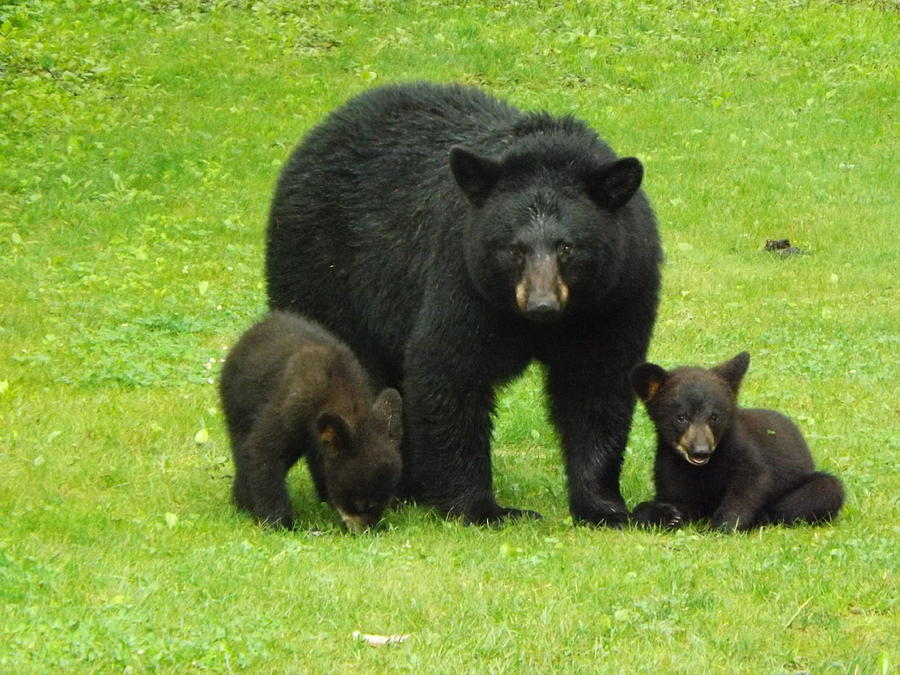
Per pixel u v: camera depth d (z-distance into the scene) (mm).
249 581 9523
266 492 11516
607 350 12180
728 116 30031
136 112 28188
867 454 14375
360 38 32625
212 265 21562
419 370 12344
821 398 16609
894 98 31250
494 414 12625
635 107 30078
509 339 12125
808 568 10312
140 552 10273
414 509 12625
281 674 7938
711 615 9211
